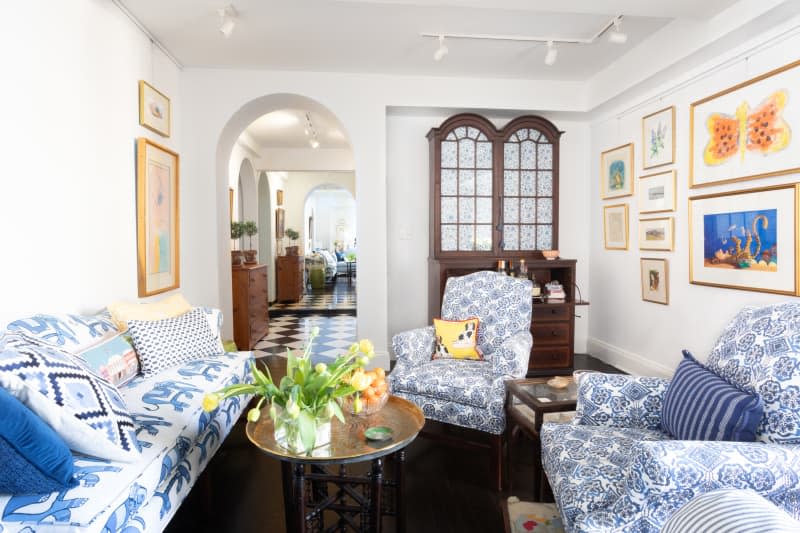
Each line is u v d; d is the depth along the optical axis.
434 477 2.51
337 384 1.73
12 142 2.03
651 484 1.28
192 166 4.17
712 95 3.30
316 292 11.12
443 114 4.79
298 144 7.45
